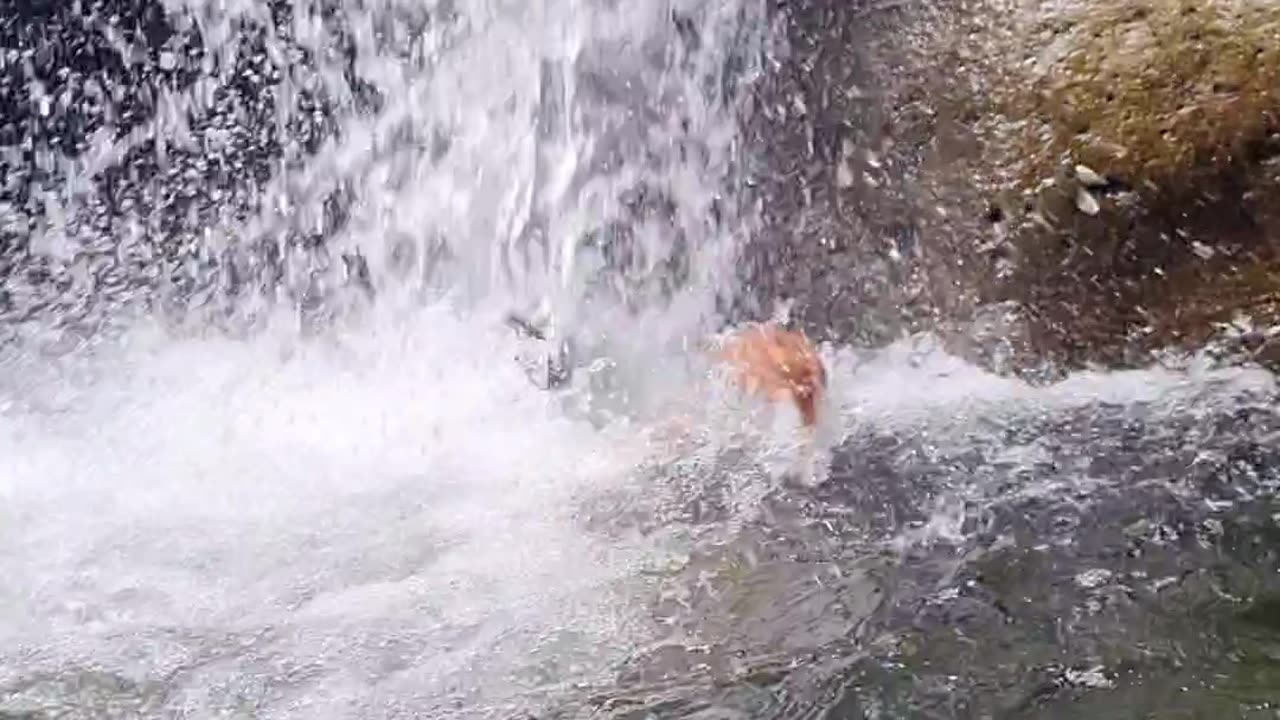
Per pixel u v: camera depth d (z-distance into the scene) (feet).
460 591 10.62
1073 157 13.84
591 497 12.07
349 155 16.52
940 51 14.24
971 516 11.45
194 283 16.90
